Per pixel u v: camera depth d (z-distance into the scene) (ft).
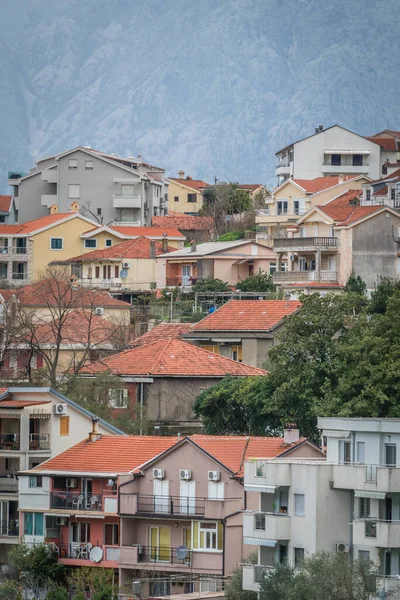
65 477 561.43
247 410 620.08
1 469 597.52
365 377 570.87
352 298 623.77
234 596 485.97
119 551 540.93
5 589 535.19
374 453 476.54
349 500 475.72
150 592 529.04
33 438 595.88
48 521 561.84
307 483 477.36
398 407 558.56
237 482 526.98
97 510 551.59
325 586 448.65
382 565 463.01
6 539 574.15
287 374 597.11
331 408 568.00
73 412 604.08
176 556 531.50
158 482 541.75
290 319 611.06
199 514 530.68
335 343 597.52
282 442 540.93
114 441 574.56
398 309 591.78
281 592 462.19
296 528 480.23
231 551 523.70
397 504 466.29
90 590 533.96
